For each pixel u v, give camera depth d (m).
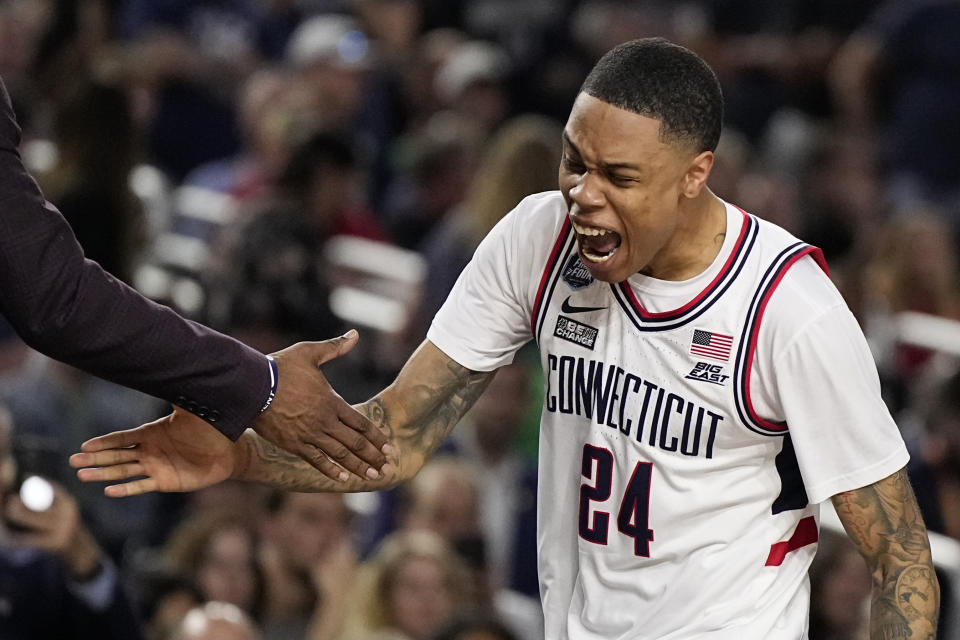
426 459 5.47
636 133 4.68
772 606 5.10
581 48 18.02
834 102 17.14
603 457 5.16
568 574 5.36
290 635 9.02
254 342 10.55
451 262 11.30
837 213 15.15
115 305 4.74
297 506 9.14
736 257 4.99
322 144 12.21
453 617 8.24
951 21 15.56
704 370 4.98
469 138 14.12
